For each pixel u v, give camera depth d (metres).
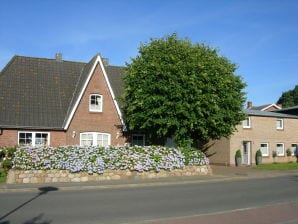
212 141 38.72
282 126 41.78
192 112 24.11
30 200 14.20
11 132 25.95
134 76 25.22
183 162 24.73
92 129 28.23
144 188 19.06
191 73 24.22
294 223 9.95
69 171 20.98
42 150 20.86
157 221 9.98
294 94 88.94
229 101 25.44
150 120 24.73
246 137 38.25
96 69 28.89
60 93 29.47
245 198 15.01
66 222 10.12
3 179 21.00
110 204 13.30
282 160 41.50
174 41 25.88
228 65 26.89
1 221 10.15
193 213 11.62
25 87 28.53
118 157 22.39
